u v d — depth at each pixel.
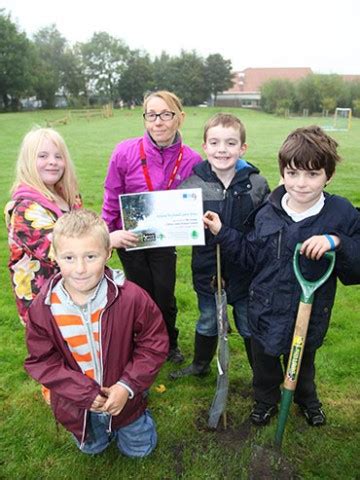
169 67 85.50
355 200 9.45
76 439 2.64
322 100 62.59
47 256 2.42
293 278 2.53
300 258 2.47
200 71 85.25
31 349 2.39
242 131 2.85
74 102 81.44
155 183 3.24
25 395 3.31
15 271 2.55
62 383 2.36
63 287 2.32
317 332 2.64
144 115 3.13
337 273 2.54
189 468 2.71
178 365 3.70
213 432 2.97
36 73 69.62
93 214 2.34
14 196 2.58
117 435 2.74
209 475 2.66
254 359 2.89
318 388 3.37
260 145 20.92
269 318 2.64
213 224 2.80
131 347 2.49
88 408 2.35
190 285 5.21
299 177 2.35
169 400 3.27
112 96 88.25
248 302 2.82
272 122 44.03
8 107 67.94
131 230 2.98
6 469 2.70
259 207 2.76
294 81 68.88
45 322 2.33
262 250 2.60
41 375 2.38
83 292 2.31
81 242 2.19
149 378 2.44
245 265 2.80
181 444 2.88
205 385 3.44
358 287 5.14
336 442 2.87
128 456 2.78
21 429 2.99
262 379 2.93
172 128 3.11
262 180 3.04
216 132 2.79
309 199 2.40
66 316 2.33
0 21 63.69
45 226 2.45
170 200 2.90
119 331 2.38
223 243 2.78
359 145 21.47
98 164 14.55
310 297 2.41
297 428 2.98
